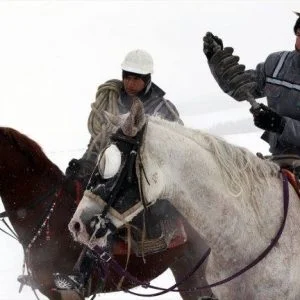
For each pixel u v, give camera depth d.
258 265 6.85
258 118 7.21
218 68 7.27
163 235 8.12
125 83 8.65
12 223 8.46
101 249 6.77
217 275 7.01
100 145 7.09
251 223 6.88
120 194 6.43
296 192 7.28
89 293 8.25
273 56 7.89
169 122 6.93
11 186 8.37
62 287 7.89
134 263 8.29
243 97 7.24
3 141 8.37
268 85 7.85
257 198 6.96
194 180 6.70
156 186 6.43
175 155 6.61
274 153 7.94
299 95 7.66
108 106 8.34
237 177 6.91
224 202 6.79
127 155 6.41
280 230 6.91
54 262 8.26
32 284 8.38
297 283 6.93
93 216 6.35
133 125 6.39
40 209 8.34
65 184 8.43
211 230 6.81
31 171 8.41
